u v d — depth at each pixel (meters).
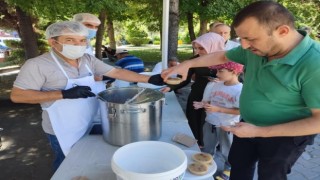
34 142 4.00
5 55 11.66
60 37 1.57
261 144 1.48
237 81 2.27
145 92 1.66
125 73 1.92
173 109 2.26
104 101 1.46
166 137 1.69
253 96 1.39
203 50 2.31
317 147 3.53
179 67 1.78
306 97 1.16
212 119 2.43
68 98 1.55
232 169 1.73
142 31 27.91
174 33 4.57
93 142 1.61
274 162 1.42
